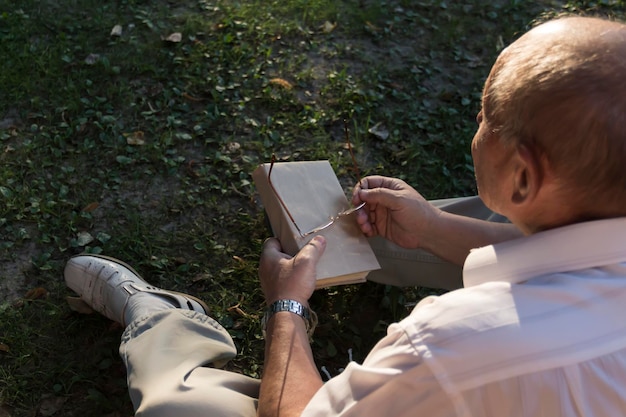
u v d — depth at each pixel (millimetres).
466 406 1001
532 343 966
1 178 2586
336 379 1150
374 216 1960
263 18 3535
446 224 1892
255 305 2355
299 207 1902
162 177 2711
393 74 3342
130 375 1709
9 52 3088
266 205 1978
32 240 2432
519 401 975
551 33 1000
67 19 3318
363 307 2389
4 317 2195
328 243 1847
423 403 1036
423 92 3252
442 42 3564
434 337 1013
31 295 2266
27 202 2535
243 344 2244
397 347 1051
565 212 1021
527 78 972
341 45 3443
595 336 965
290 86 3160
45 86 2975
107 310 2148
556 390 958
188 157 2803
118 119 2902
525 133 982
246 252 2510
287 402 1389
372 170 2865
